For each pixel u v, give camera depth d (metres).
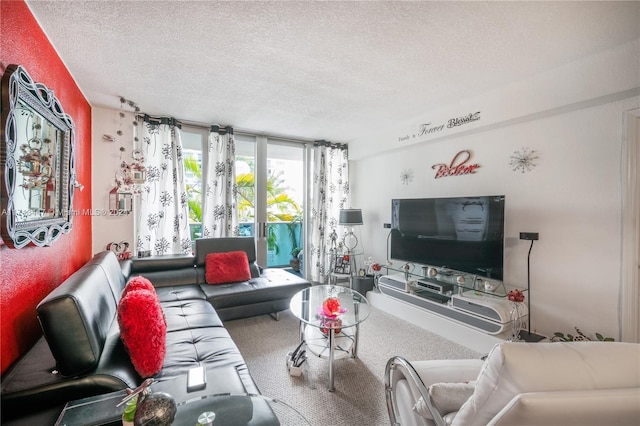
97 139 3.05
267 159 4.54
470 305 2.58
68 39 1.83
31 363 1.21
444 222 3.04
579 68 2.12
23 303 1.38
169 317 2.13
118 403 1.06
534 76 2.38
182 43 1.90
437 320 2.82
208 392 1.21
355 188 5.03
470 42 1.89
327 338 2.40
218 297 2.71
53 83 1.89
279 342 2.58
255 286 2.98
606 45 1.93
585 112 2.27
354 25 1.71
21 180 1.29
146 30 1.75
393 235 3.65
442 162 3.46
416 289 3.21
